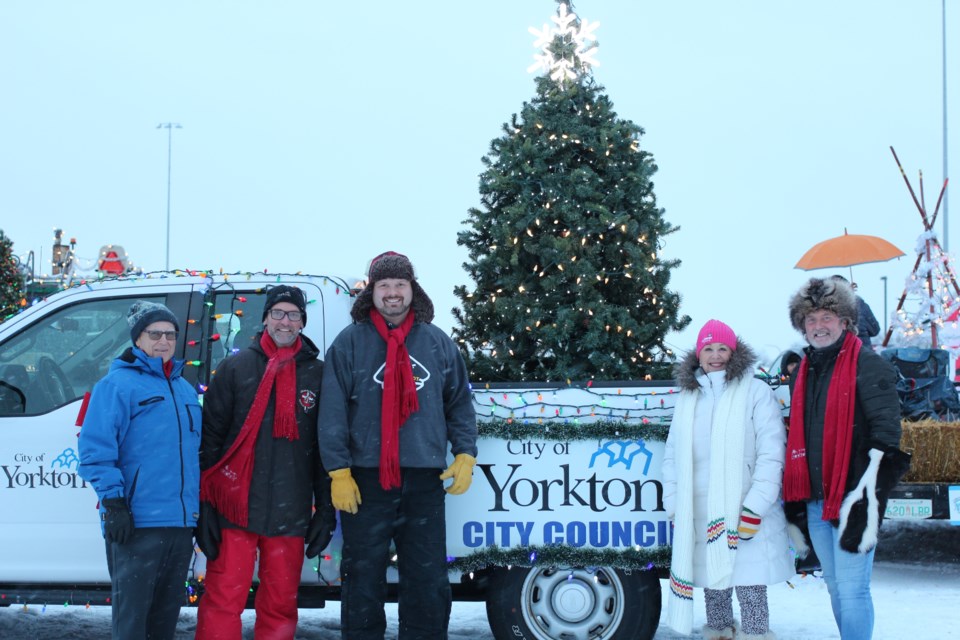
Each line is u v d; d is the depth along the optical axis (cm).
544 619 449
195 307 469
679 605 411
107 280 478
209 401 414
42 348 468
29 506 452
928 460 629
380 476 399
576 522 442
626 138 724
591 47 761
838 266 796
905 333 841
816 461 402
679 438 424
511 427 445
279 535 411
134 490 384
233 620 410
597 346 682
